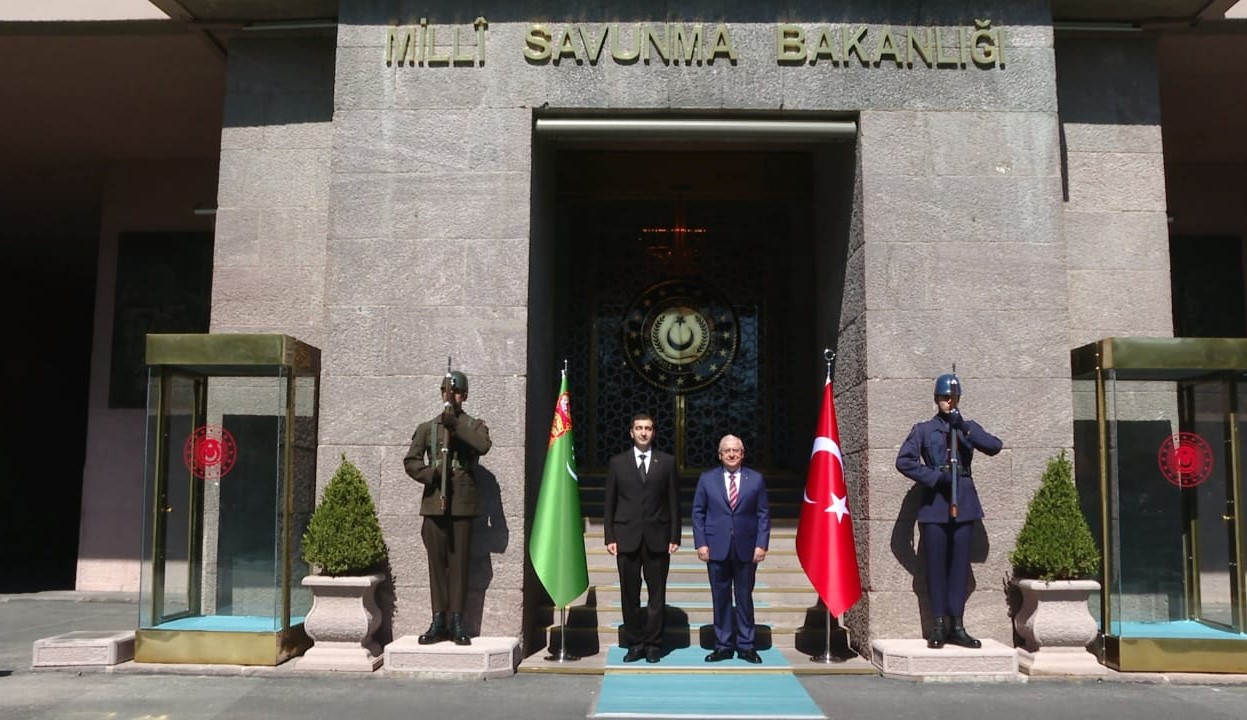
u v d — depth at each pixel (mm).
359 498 8328
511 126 9000
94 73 11953
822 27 9109
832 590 8281
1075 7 9586
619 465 8438
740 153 13000
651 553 8266
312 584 8086
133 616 11938
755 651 8445
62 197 16734
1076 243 9891
